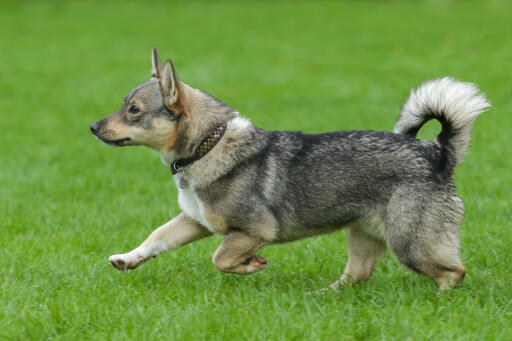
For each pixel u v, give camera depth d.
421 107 6.91
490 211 9.59
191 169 6.84
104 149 15.30
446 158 6.73
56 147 15.52
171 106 6.80
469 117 6.66
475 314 5.95
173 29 36.12
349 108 18.83
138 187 11.90
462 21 34.25
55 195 11.42
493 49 26.66
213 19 39.69
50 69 26.27
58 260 7.82
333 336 5.59
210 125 6.84
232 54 28.67
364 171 6.69
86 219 9.84
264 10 43.03
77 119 18.67
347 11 41.25
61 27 36.84
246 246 6.86
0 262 7.74
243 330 5.64
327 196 6.79
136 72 25.45
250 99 20.48
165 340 5.52
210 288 7.02
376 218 6.76
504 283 6.91
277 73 24.66
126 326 5.80
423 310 6.09
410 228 6.58
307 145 6.93
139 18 40.41
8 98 21.55
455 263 6.72
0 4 44.66
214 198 6.81
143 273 7.50
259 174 6.82
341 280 7.30
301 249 8.39
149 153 14.83
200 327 5.69
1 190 11.75
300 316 5.98
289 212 6.87
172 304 6.34
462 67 23.84
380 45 29.50
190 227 7.28
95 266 7.54
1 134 16.89
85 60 28.02
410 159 6.63
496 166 12.62
